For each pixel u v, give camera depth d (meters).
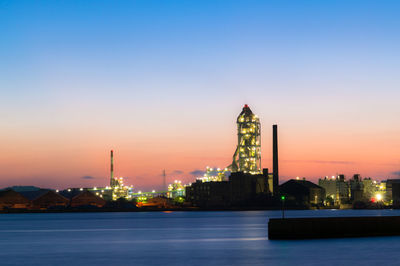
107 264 62.41
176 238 110.31
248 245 83.56
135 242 99.50
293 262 58.97
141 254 74.00
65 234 137.12
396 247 70.00
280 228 82.81
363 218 83.31
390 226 84.62
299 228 82.06
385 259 60.09
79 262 65.00
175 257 69.00
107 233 139.00
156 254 73.69
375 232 83.81
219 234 123.31
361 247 70.19
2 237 125.38
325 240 79.19
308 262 58.75
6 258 70.75
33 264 63.44
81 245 93.44
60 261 66.31
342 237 82.38
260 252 69.06
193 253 74.12
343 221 82.56
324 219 82.19
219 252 74.56
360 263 57.59
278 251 68.62
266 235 116.44
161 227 175.75
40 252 79.62
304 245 73.50
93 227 186.75
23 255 75.00
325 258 61.25
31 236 128.75
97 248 85.88
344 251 66.50
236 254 70.62
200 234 124.94
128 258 68.75
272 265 57.44
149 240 105.00
